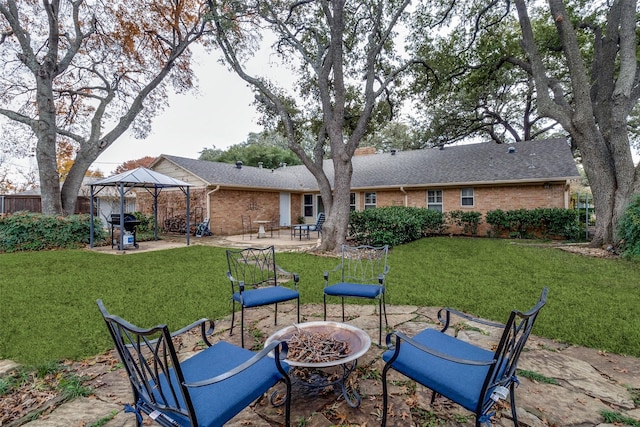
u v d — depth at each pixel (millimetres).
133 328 1351
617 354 2787
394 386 2328
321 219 13031
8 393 2289
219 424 1419
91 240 10008
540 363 2625
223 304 4320
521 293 4637
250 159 30531
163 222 15609
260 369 1786
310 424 1938
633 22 7656
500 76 13867
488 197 12648
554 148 12836
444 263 6906
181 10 11992
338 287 3471
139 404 1618
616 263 6551
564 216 10633
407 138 27812
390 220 9344
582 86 8125
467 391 1573
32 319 3721
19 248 9461
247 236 14008
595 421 1914
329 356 2029
